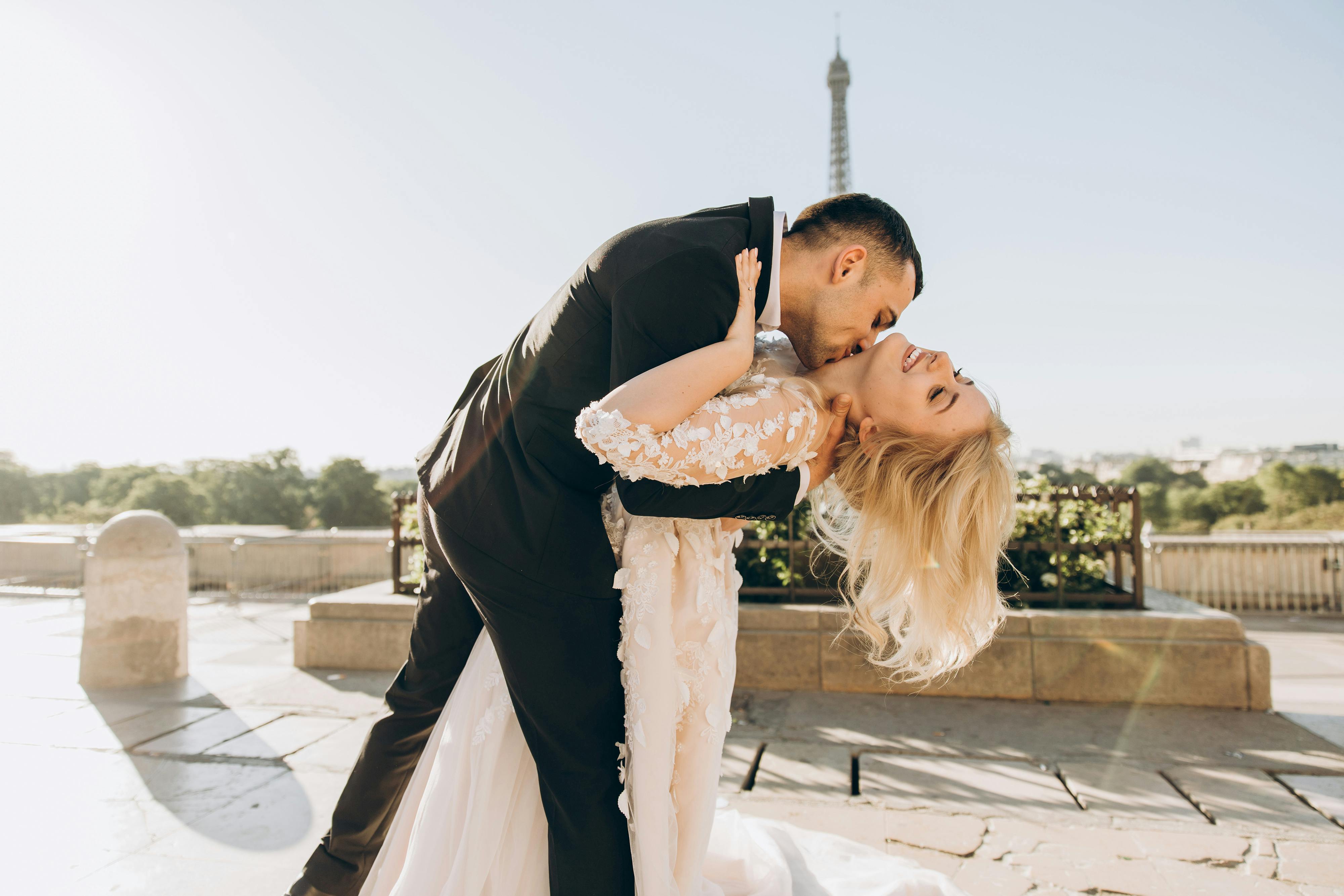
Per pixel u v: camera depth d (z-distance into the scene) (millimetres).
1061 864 2576
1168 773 3369
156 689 4828
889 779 3320
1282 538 9023
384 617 5305
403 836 1760
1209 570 8953
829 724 4039
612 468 1585
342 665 5293
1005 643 4430
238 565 9875
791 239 1671
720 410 1389
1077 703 4348
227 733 3977
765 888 2156
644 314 1370
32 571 10891
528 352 1590
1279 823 2871
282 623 7441
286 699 4590
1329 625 7879
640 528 1619
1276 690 4844
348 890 1872
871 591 1731
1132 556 4770
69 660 5770
